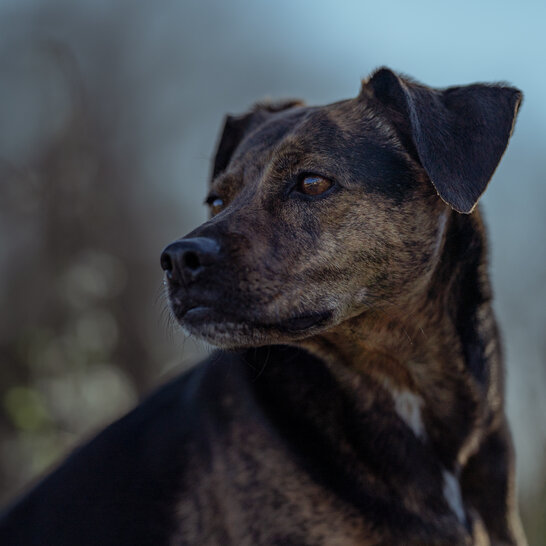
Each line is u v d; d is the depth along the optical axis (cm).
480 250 379
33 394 704
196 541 357
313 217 354
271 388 364
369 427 362
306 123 372
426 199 366
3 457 717
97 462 389
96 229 905
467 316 374
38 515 386
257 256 344
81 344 795
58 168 905
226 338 343
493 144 360
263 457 353
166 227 1051
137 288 893
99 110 1111
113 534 369
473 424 371
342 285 355
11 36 1076
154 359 857
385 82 375
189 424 377
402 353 367
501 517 377
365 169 360
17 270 861
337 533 342
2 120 930
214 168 448
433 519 352
